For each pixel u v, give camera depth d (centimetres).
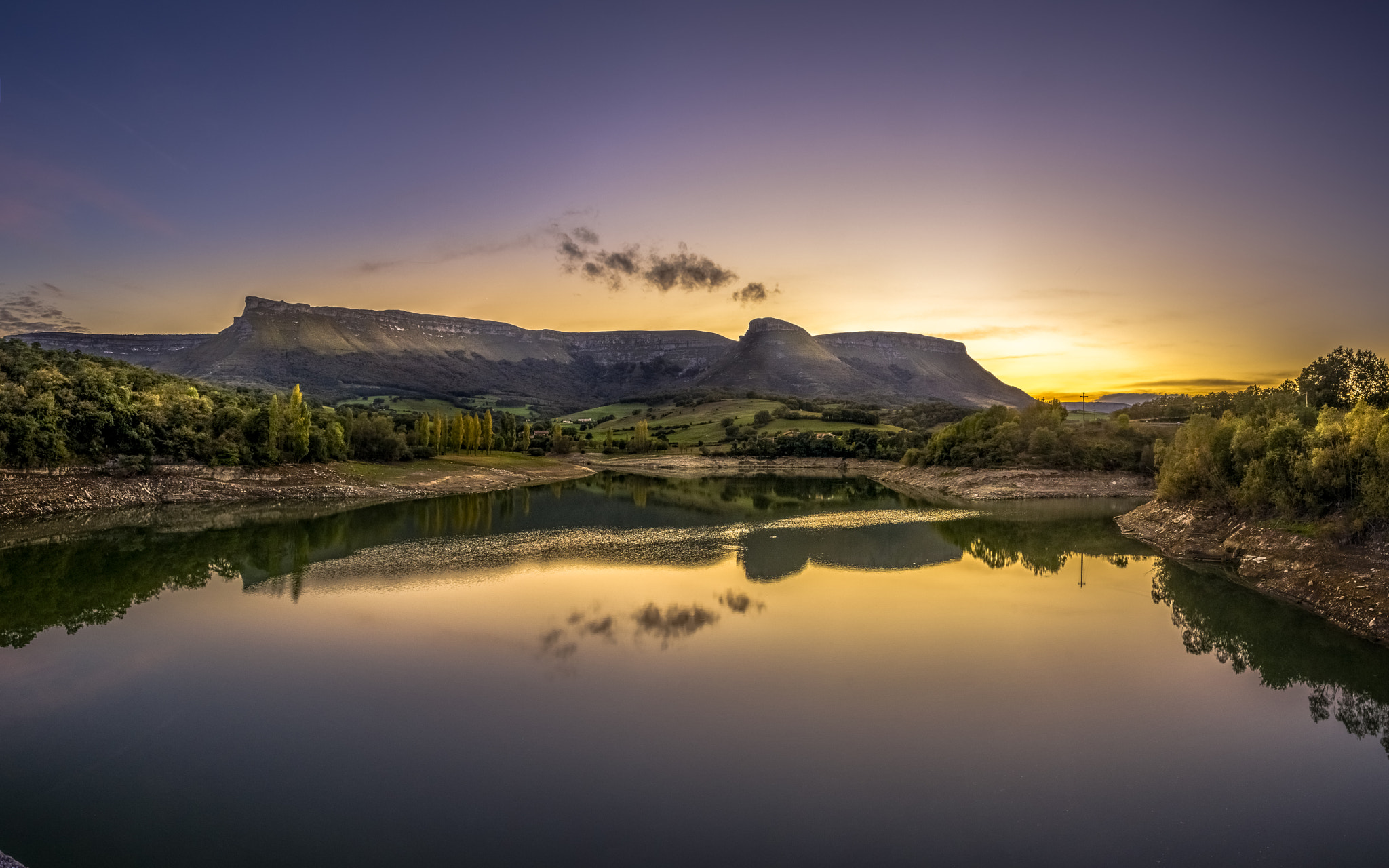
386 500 9750
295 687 2831
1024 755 2286
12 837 1859
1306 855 1778
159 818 1947
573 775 2150
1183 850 1792
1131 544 6325
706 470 17225
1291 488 5125
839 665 3052
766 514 8581
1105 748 2345
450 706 2645
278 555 5591
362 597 4231
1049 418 12800
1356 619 3662
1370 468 4397
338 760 2250
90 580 4656
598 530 7062
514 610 3947
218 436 9425
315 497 9488
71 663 3108
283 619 3759
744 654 3188
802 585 4588
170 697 2744
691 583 4656
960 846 1803
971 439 12669
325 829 1886
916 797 2030
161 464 8694
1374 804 2020
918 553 5794
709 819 1917
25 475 7500
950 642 3375
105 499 7919
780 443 17938
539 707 2625
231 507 8450
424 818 1933
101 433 8188
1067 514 8594
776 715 2562
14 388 7719
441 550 5844
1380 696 2797
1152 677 2959
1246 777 2169
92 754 2303
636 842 1819
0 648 3309
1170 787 2108
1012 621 3734
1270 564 4712
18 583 4584
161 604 4069
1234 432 6347
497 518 7981
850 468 16325
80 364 9581
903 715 2569
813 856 1756
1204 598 4259
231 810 1977
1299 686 2898
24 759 2278
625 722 2500
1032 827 1889
